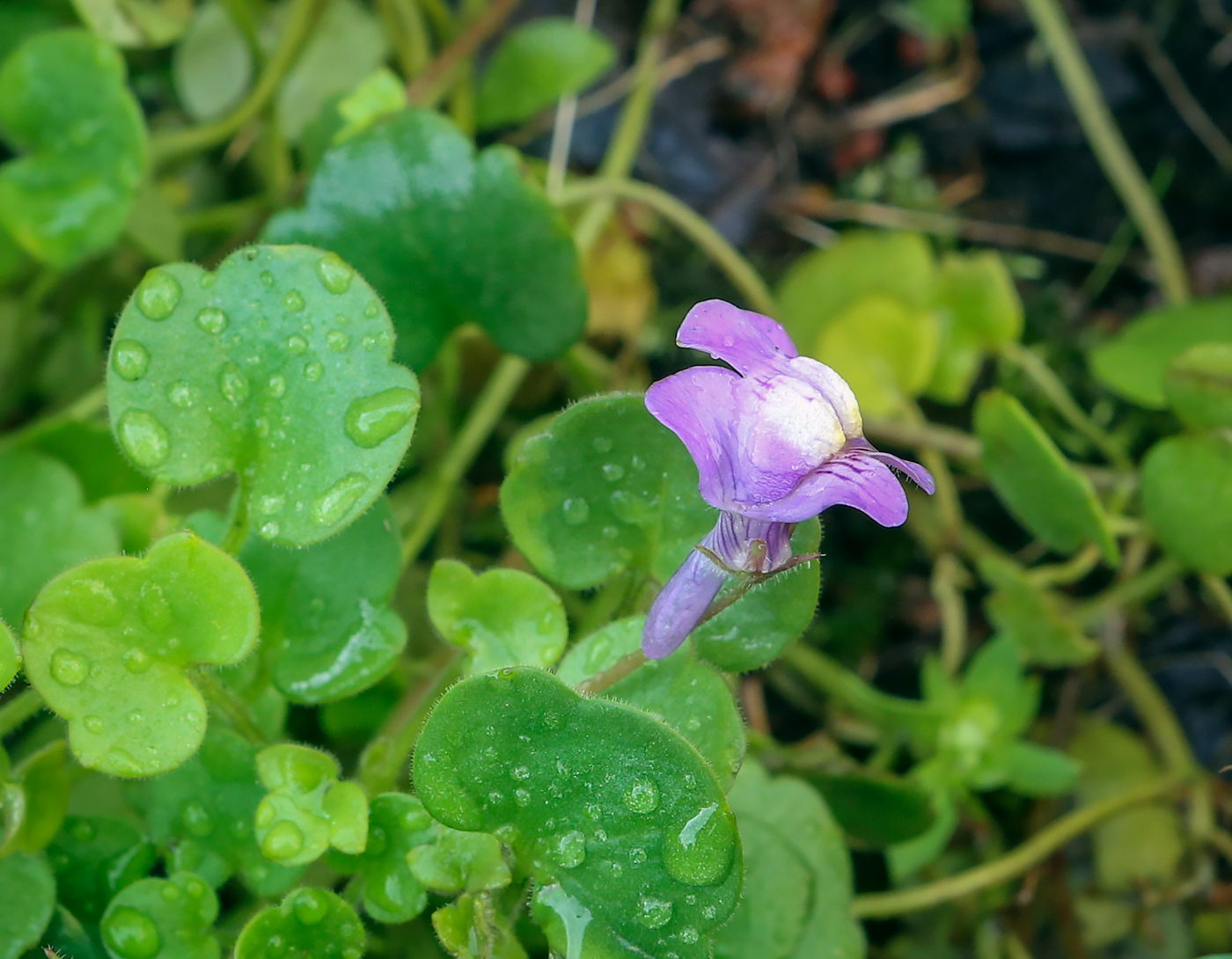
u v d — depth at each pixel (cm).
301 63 18
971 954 17
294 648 12
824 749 16
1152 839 17
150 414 11
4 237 16
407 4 18
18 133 15
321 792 12
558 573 12
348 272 12
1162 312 17
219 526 12
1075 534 15
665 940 11
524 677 10
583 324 14
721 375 10
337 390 11
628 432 12
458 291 14
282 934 11
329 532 11
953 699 16
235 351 11
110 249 17
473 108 18
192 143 16
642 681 12
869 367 18
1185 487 15
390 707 14
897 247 17
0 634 11
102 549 14
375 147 14
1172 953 17
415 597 16
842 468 10
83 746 11
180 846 12
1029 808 18
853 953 14
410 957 14
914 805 14
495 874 11
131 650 11
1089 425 18
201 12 18
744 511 10
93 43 15
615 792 11
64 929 12
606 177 18
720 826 11
